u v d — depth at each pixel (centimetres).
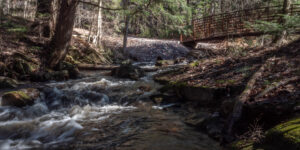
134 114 522
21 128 430
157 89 709
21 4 1520
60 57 992
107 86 786
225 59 817
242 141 312
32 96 588
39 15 1270
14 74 823
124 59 1509
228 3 2434
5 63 842
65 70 930
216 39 1484
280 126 281
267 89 420
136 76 918
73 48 1231
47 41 1116
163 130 418
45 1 1259
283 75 489
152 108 564
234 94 511
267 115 357
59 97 627
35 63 936
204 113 480
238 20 1528
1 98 540
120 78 940
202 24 1677
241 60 748
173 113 519
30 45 1047
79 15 1728
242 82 542
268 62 605
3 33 1031
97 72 1094
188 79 685
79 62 1182
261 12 1318
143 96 655
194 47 1712
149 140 374
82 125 451
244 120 377
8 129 424
